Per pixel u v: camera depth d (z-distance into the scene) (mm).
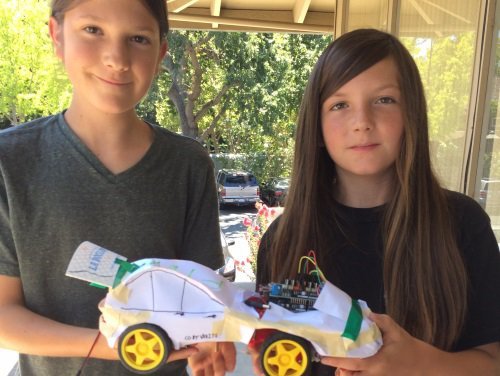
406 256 1300
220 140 20719
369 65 1244
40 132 1340
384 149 1262
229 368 1154
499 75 2676
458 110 2916
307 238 1406
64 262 1286
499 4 2576
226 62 16469
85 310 1286
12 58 15547
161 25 1293
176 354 928
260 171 18828
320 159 1441
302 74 16938
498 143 2721
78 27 1190
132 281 944
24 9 15188
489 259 1293
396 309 1282
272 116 17047
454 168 2971
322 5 6000
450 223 1319
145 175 1353
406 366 977
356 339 899
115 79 1207
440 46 3143
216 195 1547
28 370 1379
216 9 5688
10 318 1212
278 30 6480
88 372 1313
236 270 7348
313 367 1291
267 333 920
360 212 1415
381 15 4094
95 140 1328
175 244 1415
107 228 1313
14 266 1281
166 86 16688
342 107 1303
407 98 1269
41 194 1274
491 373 1143
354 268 1388
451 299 1250
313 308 964
